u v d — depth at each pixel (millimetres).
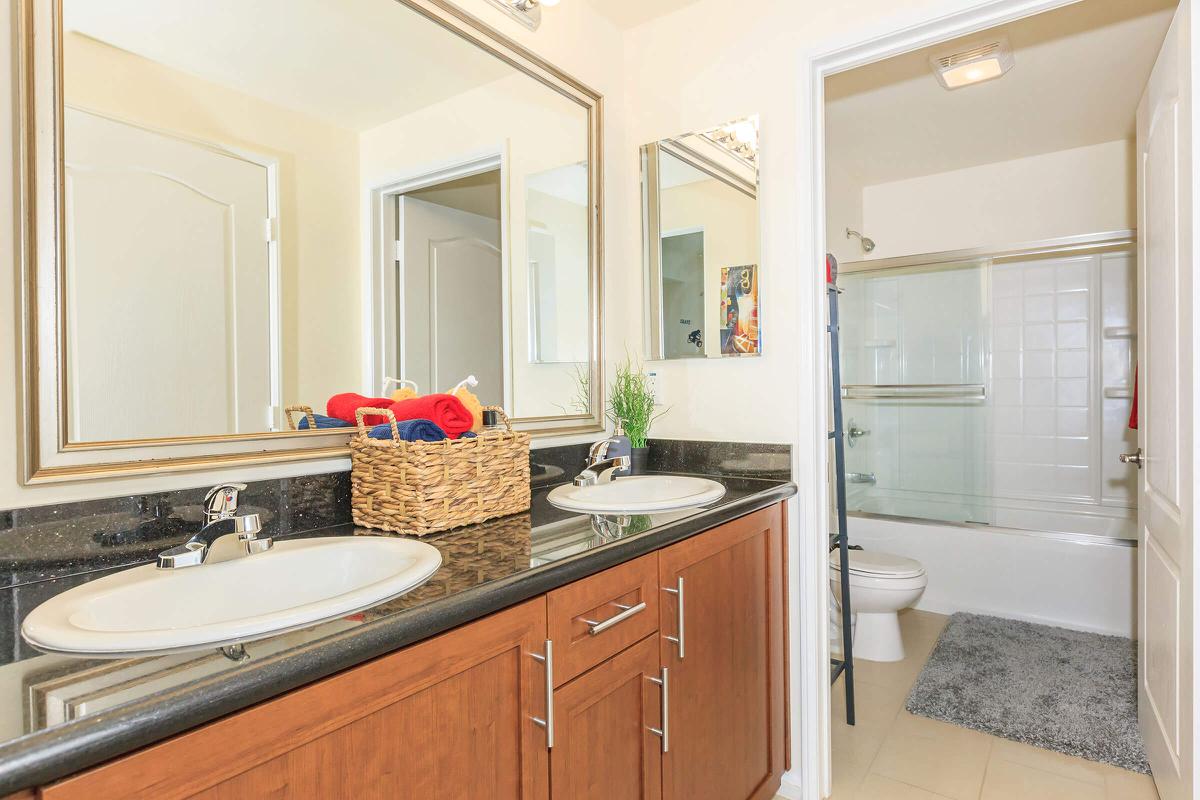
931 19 1599
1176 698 1521
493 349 1655
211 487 1079
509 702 917
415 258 1463
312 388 1255
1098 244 3119
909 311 3703
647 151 2082
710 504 1448
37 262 901
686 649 1334
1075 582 2902
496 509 1320
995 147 3238
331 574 1047
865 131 3018
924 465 3693
